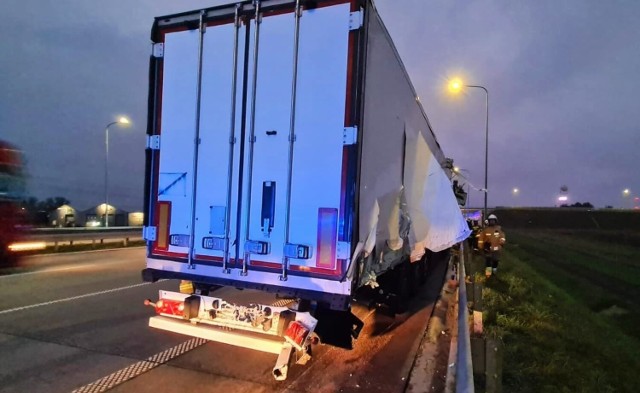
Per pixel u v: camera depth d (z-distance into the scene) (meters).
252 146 4.65
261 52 4.64
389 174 5.40
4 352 5.55
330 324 4.95
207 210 4.88
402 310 8.27
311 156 4.37
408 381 5.06
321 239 4.27
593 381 5.98
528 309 9.21
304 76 4.43
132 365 5.20
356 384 4.93
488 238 13.54
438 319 7.95
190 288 5.30
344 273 4.16
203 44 4.98
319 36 4.39
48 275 11.91
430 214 7.37
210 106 4.92
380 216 5.01
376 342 6.55
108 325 6.83
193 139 5.00
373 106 4.67
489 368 3.33
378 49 4.80
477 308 5.92
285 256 4.40
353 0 4.27
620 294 15.52
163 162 5.18
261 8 4.65
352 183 4.18
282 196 4.48
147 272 5.22
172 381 4.77
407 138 6.44
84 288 9.91
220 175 4.82
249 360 5.49
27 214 14.48
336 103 4.29
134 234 31.89
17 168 13.81
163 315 5.13
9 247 13.44
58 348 5.73
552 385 5.43
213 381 4.80
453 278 13.30
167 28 5.20
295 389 4.71
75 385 4.59
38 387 4.53
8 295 9.04
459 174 15.74
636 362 7.66
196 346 5.95
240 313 4.72
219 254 4.80
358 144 4.18
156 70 5.28
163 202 5.15
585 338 8.39
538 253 28.25
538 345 7.07
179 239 5.02
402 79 6.05
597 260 25.17
